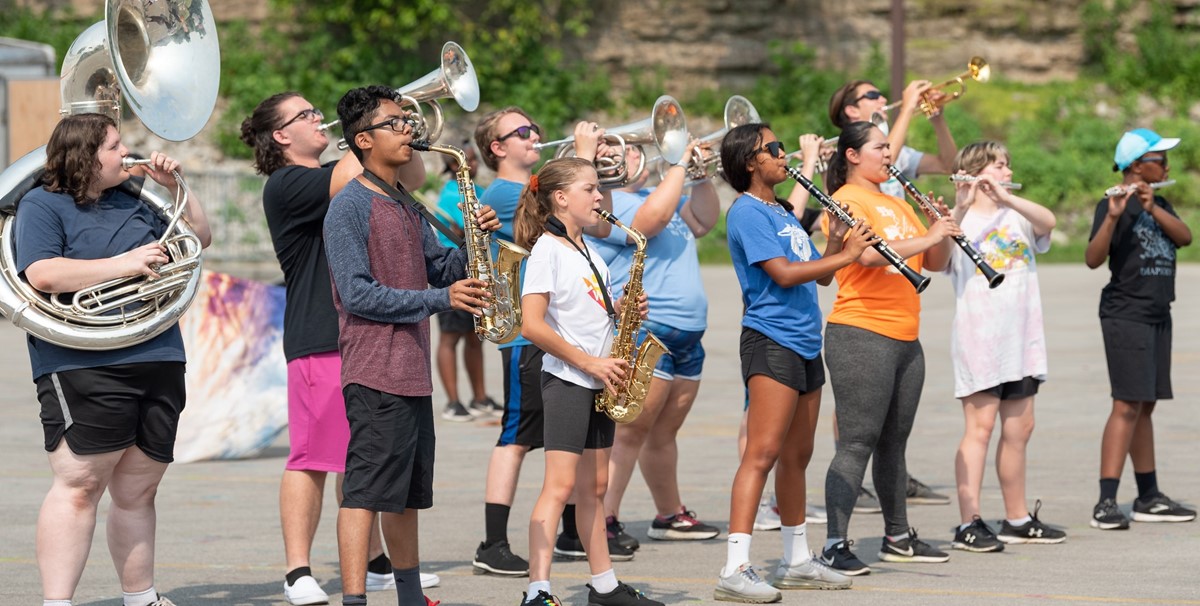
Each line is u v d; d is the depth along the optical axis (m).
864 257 11.45
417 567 10.21
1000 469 13.44
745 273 11.17
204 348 18.02
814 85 56.91
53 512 9.79
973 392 13.04
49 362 9.67
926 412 21.39
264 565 12.61
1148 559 12.48
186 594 11.46
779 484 11.53
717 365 27.25
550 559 10.30
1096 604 10.75
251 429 17.91
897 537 12.52
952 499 15.53
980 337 13.05
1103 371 25.20
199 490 16.17
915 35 58.50
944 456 17.88
